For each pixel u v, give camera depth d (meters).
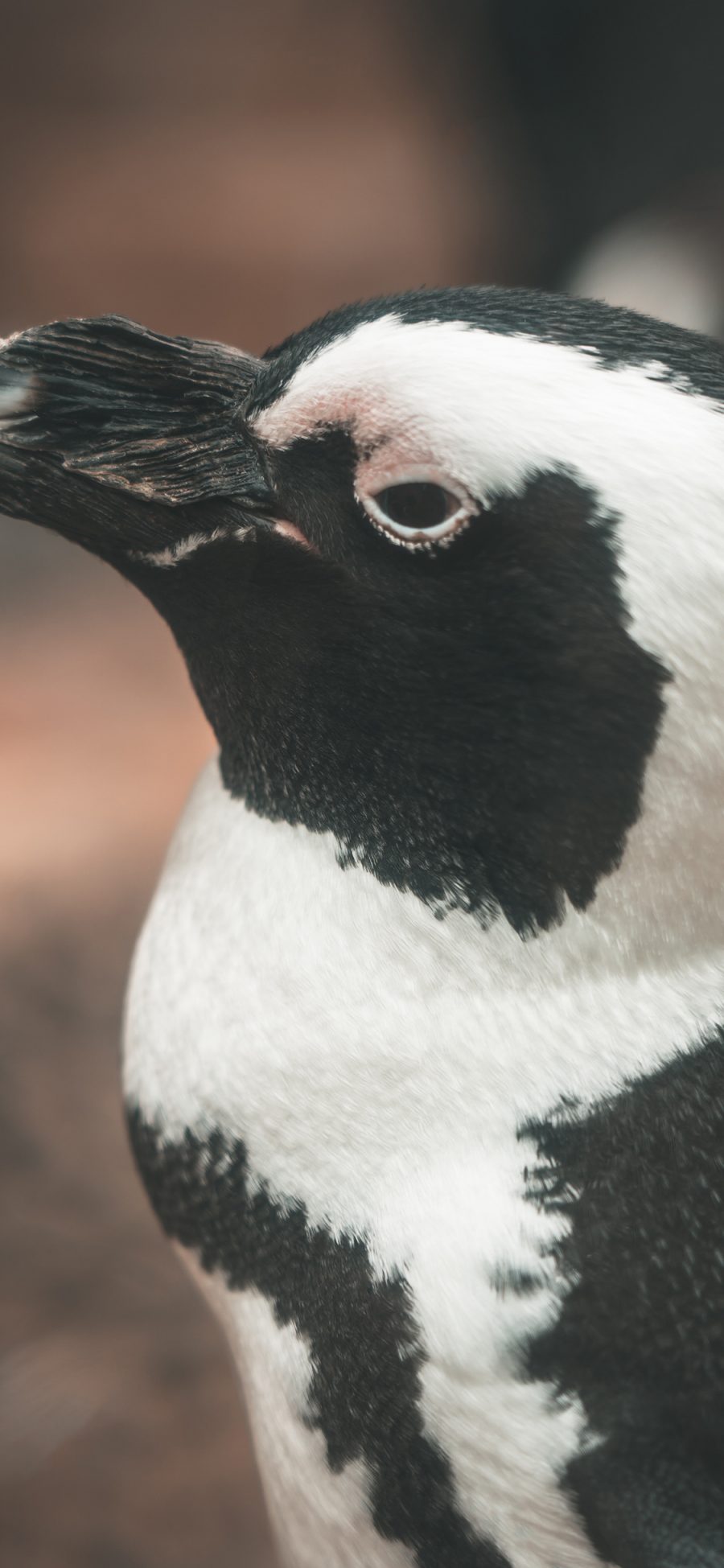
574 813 1.28
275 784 1.30
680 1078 1.28
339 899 1.29
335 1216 1.28
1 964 2.20
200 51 6.82
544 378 1.27
